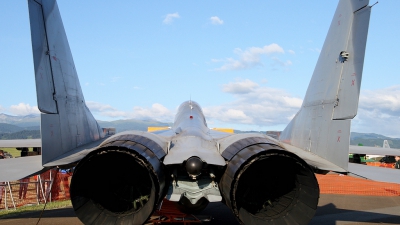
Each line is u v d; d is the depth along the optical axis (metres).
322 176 19.58
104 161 4.74
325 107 5.60
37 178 12.05
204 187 5.01
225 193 4.55
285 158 4.43
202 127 8.02
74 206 4.47
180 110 10.73
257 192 4.99
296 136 6.62
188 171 4.59
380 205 10.86
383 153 10.38
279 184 4.97
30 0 4.98
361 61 4.91
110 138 4.96
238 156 4.56
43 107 4.99
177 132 6.86
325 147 5.49
